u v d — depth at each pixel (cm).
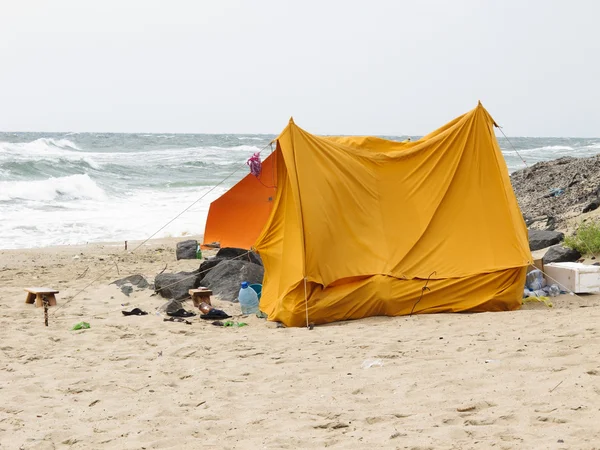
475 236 998
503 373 627
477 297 966
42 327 949
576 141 12612
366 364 704
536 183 2250
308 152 984
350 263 966
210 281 1160
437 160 1031
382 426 526
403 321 916
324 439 505
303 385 651
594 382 569
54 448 525
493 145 1024
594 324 793
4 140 8462
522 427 493
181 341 863
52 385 690
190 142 8362
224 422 561
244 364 741
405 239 992
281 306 948
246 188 1405
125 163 4541
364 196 1005
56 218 2288
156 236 2045
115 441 532
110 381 697
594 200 1723
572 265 1071
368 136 1104
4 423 583
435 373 651
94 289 1195
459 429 499
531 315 892
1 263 1525
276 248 1070
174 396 642
